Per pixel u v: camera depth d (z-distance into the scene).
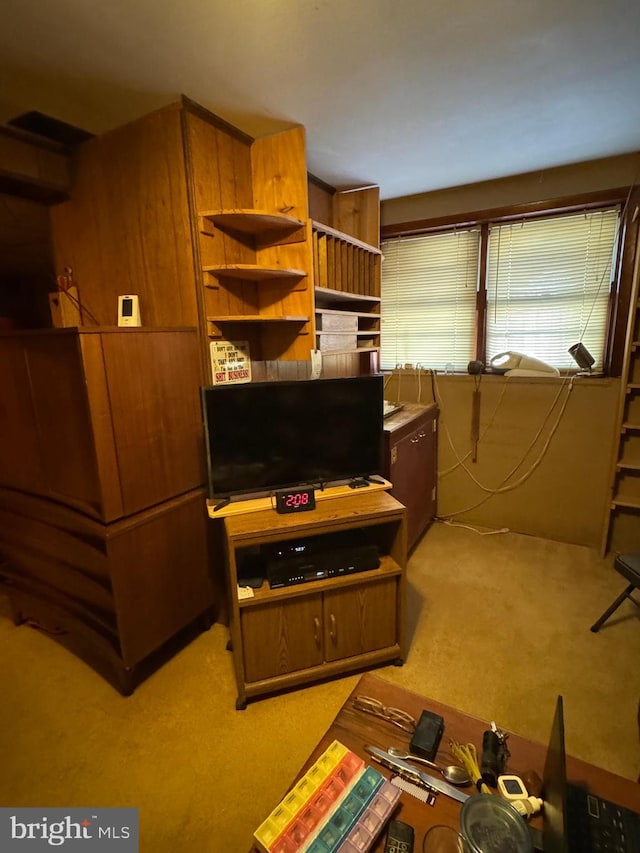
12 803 1.34
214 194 1.84
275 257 2.03
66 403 1.60
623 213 2.46
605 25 1.33
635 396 2.46
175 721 1.63
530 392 2.82
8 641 2.10
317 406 1.85
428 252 3.08
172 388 1.82
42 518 1.86
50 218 2.19
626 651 1.93
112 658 1.73
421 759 1.00
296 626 1.69
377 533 1.98
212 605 2.13
